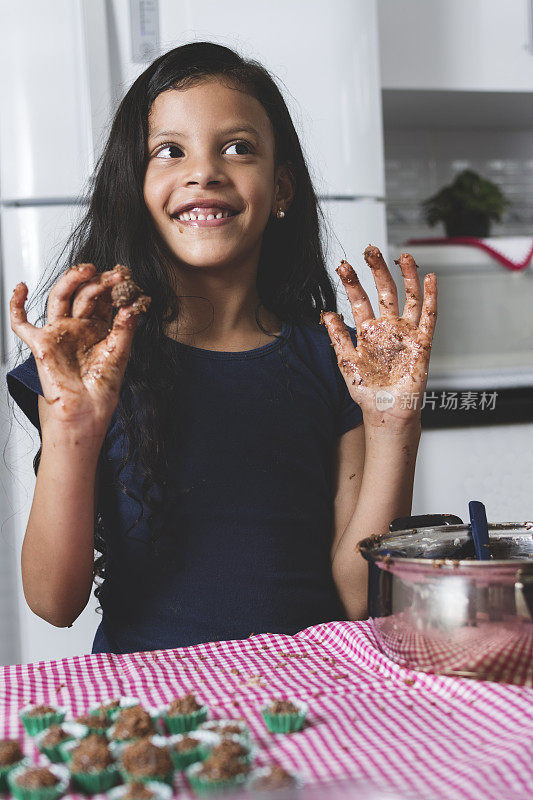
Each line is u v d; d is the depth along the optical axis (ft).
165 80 3.26
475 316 6.97
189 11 5.79
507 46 7.34
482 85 7.30
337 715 1.95
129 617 3.20
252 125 3.24
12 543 5.83
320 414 3.54
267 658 2.47
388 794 1.44
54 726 1.81
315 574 3.34
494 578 2.01
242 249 3.26
